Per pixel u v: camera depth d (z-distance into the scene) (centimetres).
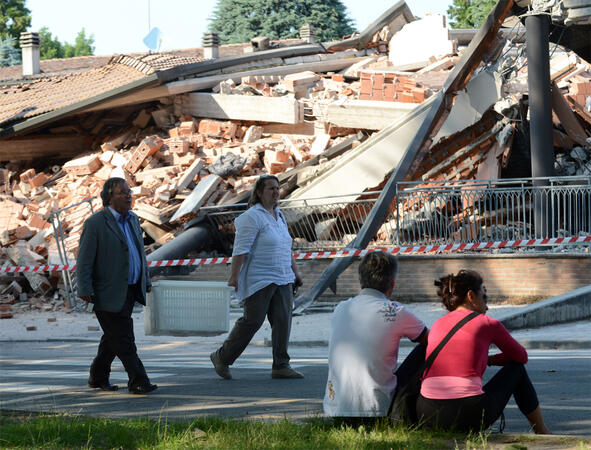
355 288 1823
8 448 478
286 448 454
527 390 511
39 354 1244
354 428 517
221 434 489
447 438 469
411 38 3300
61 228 2194
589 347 1160
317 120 2675
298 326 1517
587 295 1398
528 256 1734
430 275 1802
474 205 1892
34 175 2736
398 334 520
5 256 2292
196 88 2892
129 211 748
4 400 700
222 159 2503
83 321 1827
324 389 742
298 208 2269
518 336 1250
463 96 2294
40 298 2142
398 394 512
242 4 7106
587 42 2172
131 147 2742
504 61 2308
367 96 2630
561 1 1905
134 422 537
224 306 1362
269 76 3025
